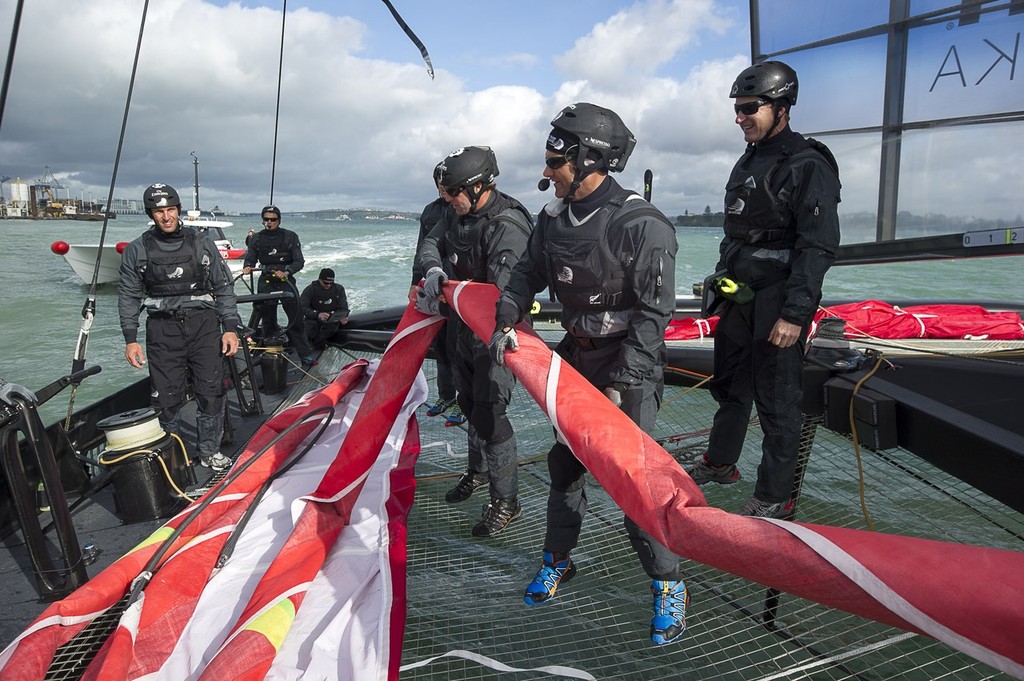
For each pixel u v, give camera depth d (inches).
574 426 78.7
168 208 145.6
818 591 53.8
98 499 145.3
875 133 154.9
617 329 92.0
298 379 252.1
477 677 87.7
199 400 156.2
